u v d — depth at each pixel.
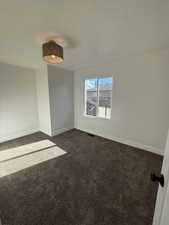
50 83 3.08
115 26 1.39
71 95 3.74
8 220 1.13
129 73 2.54
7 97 2.93
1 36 1.57
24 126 3.37
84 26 1.37
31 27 1.38
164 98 2.18
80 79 3.55
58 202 1.33
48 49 1.70
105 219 1.15
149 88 2.32
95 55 2.34
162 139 2.29
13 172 1.84
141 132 2.56
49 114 3.21
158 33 1.54
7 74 2.87
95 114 3.48
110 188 1.53
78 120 3.89
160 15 1.19
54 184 1.60
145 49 2.07
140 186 1.56
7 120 3.00
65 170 1.89
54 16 1.19
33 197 1.39
